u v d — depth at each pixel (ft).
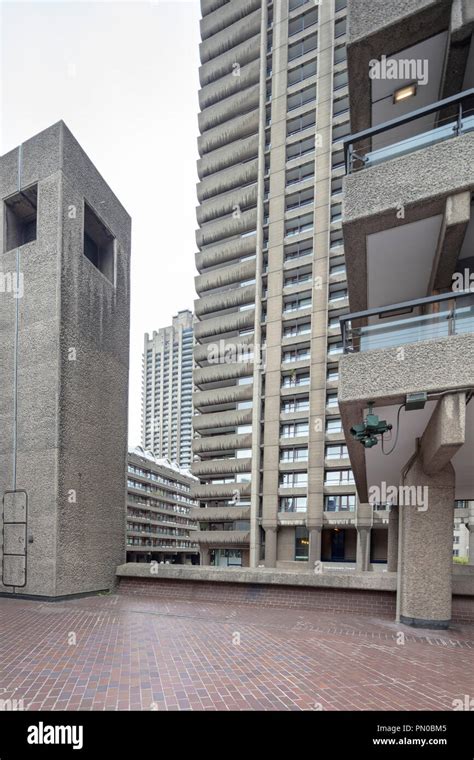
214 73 131.44
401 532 27.78
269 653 19.48
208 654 19.26
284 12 120.78
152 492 249.14
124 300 48.26
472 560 109.91
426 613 25.36
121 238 48.85
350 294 29.35
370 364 21.81
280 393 108.17
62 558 34.78
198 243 127.85
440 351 20.27
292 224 114.62
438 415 21.01
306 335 106.52
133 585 38.91
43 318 38.42
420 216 22.09
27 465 36.99
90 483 39.06
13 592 35.70
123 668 17.22
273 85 120.57
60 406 36.65
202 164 130.72
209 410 122.21
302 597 31.07
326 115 111.14
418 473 26.53
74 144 41.78
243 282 121.39
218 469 111.65
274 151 118.32
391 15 23.12
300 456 103.45
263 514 104.22
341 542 99.14
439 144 21.40
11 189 42.45
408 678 16.44
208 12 136.36
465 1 21.17
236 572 33.47
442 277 24.39
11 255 41.27
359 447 28.76
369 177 22.88
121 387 45.65
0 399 39.52
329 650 20.13
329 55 112.47
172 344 502.38
